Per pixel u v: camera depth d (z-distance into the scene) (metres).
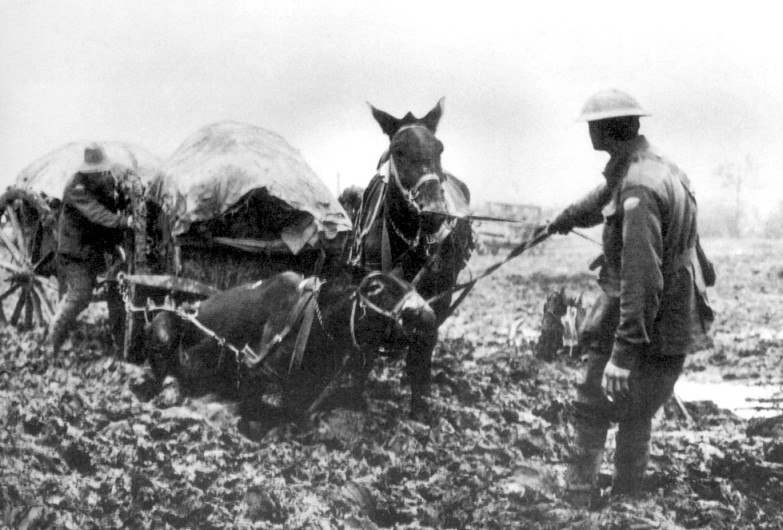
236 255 9.40
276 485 6.37
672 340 6.04
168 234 9.48
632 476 6.39
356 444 7.42
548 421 8.82
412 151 8.14
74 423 7.26
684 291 6.03
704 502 6.37
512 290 22.27
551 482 6.86
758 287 22.81
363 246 8.59
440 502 6.38
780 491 6.74
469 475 6.89
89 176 10.13
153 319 8.73
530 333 15.02
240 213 9.32
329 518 6.03
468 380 9.85
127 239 10.16
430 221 8.04
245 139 9.70
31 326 11.73
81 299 10.23
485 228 30.19
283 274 8.13
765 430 8.60
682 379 12.05
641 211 5.80
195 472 6.47
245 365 7.85
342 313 7.50
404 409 8.55
